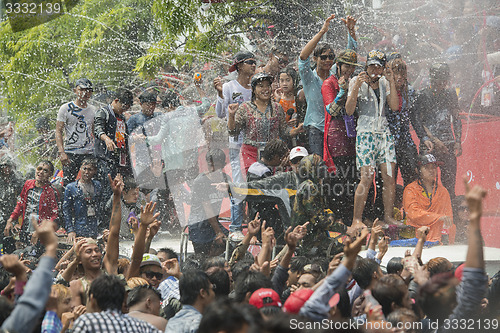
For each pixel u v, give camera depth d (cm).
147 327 664
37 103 2692
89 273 870
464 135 1478
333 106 1266
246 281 773
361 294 848
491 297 783
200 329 525
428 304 668
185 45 2208
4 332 564
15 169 1606
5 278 893
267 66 1566
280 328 493
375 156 1288
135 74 2514
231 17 2152
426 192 1341
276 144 1252
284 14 1944
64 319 734
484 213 1406
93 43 2631
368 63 1259
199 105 1583
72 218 1402
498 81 1566
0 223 1543
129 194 1420
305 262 951
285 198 1229
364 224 1312
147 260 945
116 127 1458
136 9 2709
